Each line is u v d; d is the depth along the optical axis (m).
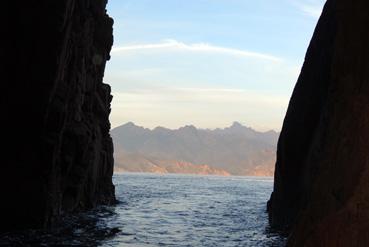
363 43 10.30
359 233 8.41
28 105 24.52
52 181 25.86
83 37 33.19
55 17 24.50
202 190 102.50
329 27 24.45
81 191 34.84
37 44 24.48
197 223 35.38
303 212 10.16
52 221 26.42
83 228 27.64
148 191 86.94
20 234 23.33
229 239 26.58
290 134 27.05
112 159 45.53
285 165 27.80
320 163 10.48
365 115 9.36
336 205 9.07
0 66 24.30
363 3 10.63
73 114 31.98
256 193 95.25
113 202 47.25
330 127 10.88
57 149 25.77
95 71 39.88
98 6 40.88
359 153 9.12
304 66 27.33
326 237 8.92
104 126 42.78
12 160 24.53
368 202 8.52
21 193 24.36
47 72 24.61
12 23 24.38
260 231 30.56
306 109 25.86
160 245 23.58
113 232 27.17
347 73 10.67
